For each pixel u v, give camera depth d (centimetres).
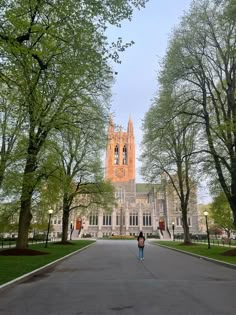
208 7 2508
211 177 3091
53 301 847
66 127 2077
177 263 1961
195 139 3303
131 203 10612
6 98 1809
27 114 1962
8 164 2231
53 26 1352
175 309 757
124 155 11838
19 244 2305
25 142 2188
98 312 730
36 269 1460
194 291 991
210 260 2080
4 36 1202
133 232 10319
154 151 3716
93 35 1461
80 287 1070
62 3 1294
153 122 2828
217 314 711
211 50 2586
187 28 2611
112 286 1090
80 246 3750
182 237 8512
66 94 1986
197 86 2697
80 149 3700
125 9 1406
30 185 2198
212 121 2683
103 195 4306
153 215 10438
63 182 2573
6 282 1080
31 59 1385
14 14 1251
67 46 1478
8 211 2962
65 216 4138
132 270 1581
